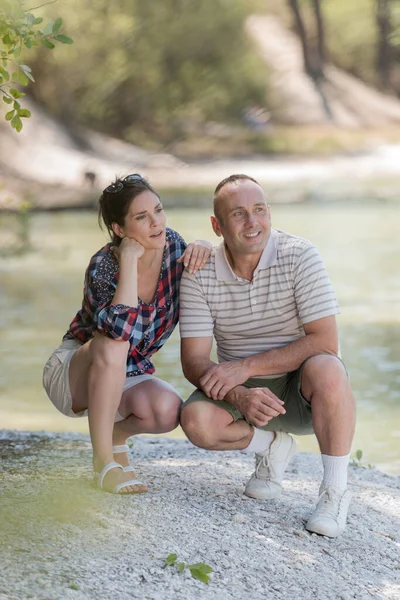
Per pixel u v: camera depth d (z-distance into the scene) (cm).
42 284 2119
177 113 5681
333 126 7112
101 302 654
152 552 564
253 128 6000
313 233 3019
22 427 1063
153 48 5069
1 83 715
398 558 623
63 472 712
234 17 5666
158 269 664
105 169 4575
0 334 1611
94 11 4656
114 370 628
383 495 752
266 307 658
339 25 8594
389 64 8688
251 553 586
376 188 4459
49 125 4656
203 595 529
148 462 787
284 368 647
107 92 5047
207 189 4394
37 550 548
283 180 4756
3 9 684
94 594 511
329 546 619
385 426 1089
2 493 635
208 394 646
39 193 3869
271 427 677
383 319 1725
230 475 747
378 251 2617
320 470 832
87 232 3031
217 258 663
